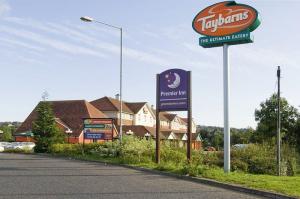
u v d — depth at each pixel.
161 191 13.48
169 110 23.53
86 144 35.97
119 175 18.56
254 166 25.61
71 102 64.19
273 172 24.75
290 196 12.15
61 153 37.59
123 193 12.86
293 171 26.20
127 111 73.38
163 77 23.77
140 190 13.61
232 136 72.69
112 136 34.78
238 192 13.70
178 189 14.06
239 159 26.78
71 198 11.70
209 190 13.97
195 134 80.38
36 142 43.34
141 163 24.11
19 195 12.12
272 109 51.62
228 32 19.47
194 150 31.31
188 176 17.31
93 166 23.78
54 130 43.97
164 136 70.50
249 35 19.00
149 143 29.95
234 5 19.50
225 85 19.17
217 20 19.83
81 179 16.59
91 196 12.12
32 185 14.41
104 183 15.35
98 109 71.19
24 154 40.81
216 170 18.64
